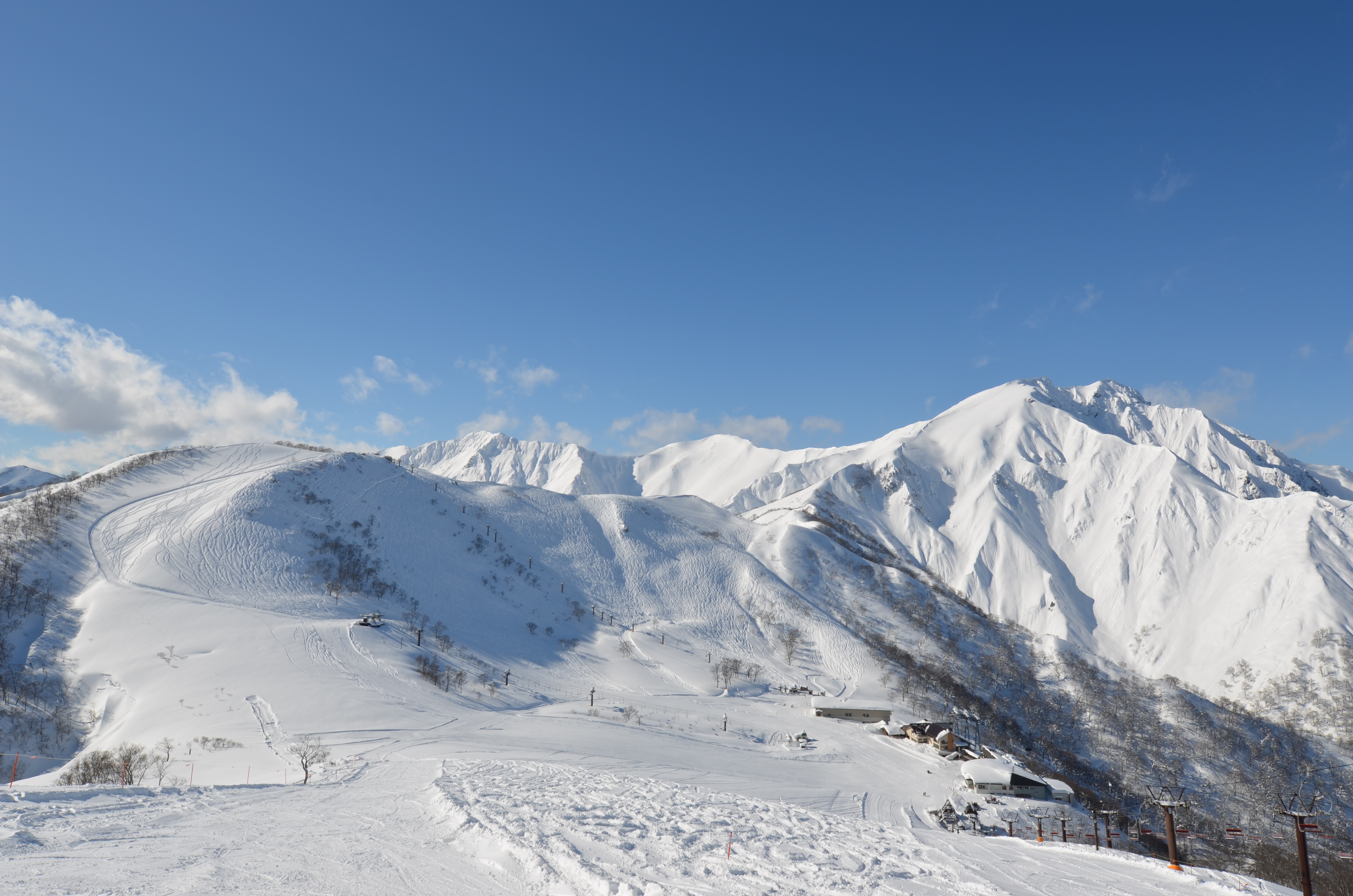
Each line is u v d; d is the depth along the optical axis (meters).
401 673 122.38
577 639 192.50
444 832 26.86
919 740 122.31
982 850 31.52
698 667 175.50
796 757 103.75
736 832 30.77
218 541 178.25
